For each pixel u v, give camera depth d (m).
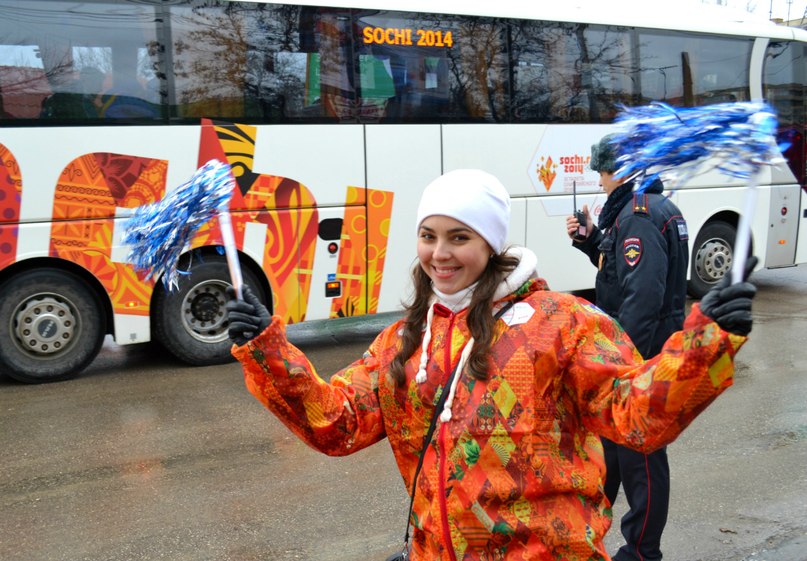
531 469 1.72
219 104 7.23
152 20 6.94
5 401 6.35
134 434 5.52
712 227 10.45
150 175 6.99
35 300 6.78
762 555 3.68
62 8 6.64
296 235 7.62
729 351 1.45
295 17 7.50
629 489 3.24
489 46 8.53
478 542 1.73
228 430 5.61
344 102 7.77
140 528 4.06
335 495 4.49
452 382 1.77
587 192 9.32
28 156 6.57
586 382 1.72
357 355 7.91
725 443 5.21
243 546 3.86
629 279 3.25
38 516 4.21
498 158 8.69
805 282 12.06
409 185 8.16
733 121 1.55
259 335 1.77
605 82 9.34
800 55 10.73
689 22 9.88
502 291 1.80
